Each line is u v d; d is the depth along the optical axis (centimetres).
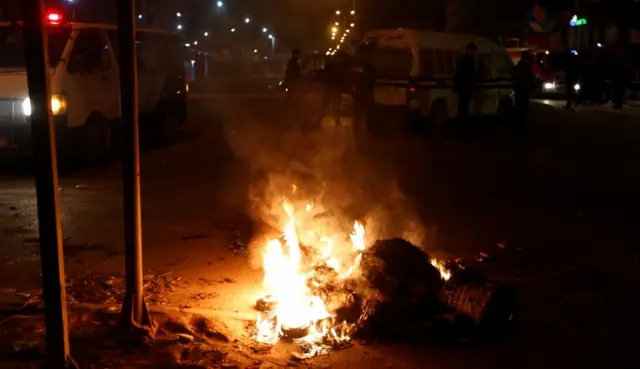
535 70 3353
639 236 825
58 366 434
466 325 532
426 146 1605
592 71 2634
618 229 856
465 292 543
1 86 1160
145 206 958
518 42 4012
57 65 1183
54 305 429
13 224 845
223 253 736
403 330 523
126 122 479
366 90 1783
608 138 1755
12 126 1160
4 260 702
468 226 862
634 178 1208
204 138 1736
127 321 496
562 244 787
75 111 1214
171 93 1642
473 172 1258
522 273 680
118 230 823
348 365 483
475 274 566
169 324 519
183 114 1742
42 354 466
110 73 1343
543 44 3759
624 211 956
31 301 563
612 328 551
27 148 1169
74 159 1360
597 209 967
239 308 575
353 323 534
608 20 3544
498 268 695
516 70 1869
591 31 3619
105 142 1327
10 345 477
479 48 1911
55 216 421
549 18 2814
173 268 681
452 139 1730
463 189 1098
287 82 2056
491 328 532
